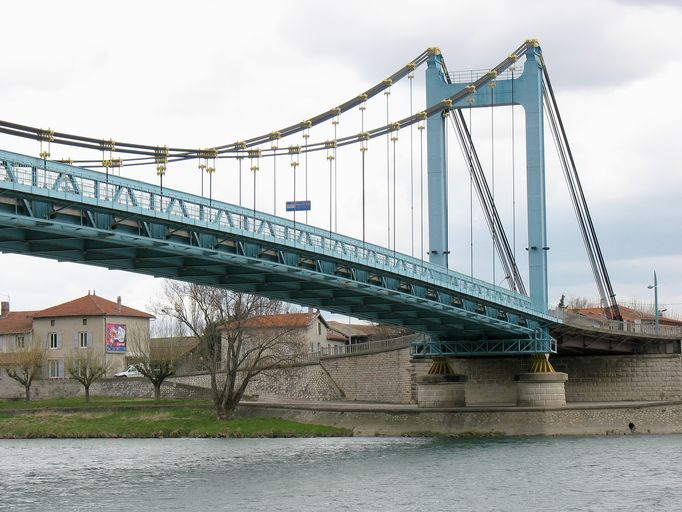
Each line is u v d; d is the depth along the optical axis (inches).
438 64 4234.7
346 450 3265.3
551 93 4520.2
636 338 4534.9
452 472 2623.0
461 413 3934.5
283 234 2906.0
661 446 3255.4
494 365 4655.5
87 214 2421.3
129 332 5910.4
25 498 2285.9
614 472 2583.7
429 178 4143.7
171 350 4852.4
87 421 4343.0
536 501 2144.4
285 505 2128.4
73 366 5295.3
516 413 3907.5
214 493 2309.3
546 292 4087.1
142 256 2743.6
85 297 5979.3
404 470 2674.7
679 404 3981.3
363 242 3221.0
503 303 3841.0
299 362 5137.8
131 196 2471.7
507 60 4156.0
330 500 2185.0
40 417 4490.7
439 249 4119.1
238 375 5054.1
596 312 6914.4
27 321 6028.5
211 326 4276.6
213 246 2753.4
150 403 4601.4
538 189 4092.0
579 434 3841.0
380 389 4886.8
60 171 2314.2
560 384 4069.9
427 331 4153.5
